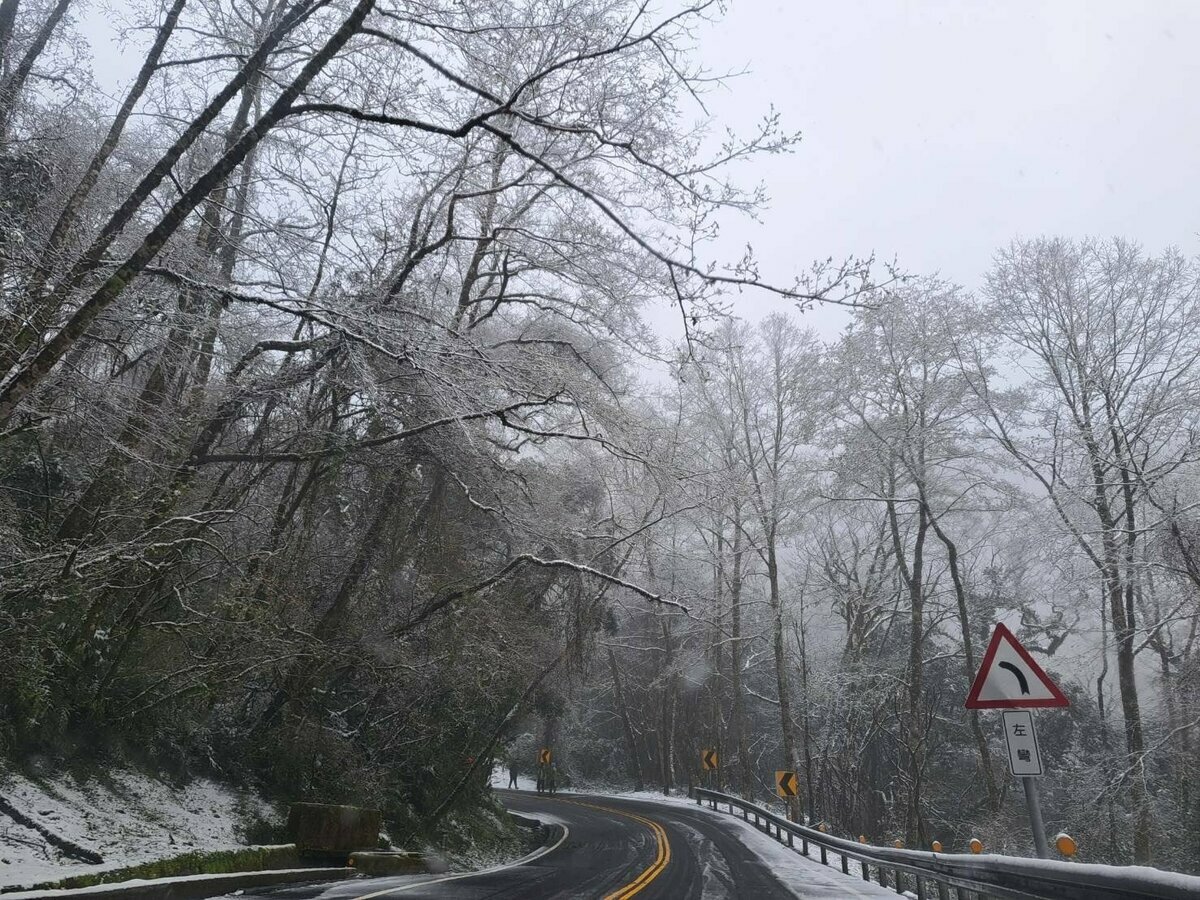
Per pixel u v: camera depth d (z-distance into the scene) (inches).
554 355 701.3
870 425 1103.0
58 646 423.5
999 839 901.2
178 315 462.3
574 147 566.9
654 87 506.6
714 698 1702.8
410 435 594.9
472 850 819.4
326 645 590.9
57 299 351.9
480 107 582.6
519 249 677.9
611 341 737.0
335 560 679.7
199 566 536.7
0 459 435.5
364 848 510.0
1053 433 920.3
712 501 792.9
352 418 627.5
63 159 454.6
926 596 1316.4
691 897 441.1
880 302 399.2
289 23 354.0
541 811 1279.5
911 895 461.1
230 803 518.0
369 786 644.1
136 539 417.1
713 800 1338.6
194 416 490.0
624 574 1090.1
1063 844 219.6
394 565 680.4
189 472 495.2
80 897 251.6
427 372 490.3
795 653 1686.8
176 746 506.9
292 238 555.2
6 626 380.5
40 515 458.3
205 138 540.1
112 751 456.8
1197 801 842.8
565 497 891.4
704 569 1445.6
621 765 2134.6
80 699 440.1
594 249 640.4
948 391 1048.8
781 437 1270.9
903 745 1427.2
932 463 1090.7
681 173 434.9
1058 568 872.3
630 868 594.6
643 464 701.3
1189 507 667.4
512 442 793.6
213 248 566.6
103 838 369.1
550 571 828.6
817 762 1646.2
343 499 703.1
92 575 397.4
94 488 443.2
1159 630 889.5
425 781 791.1
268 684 613.0
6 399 296.2
